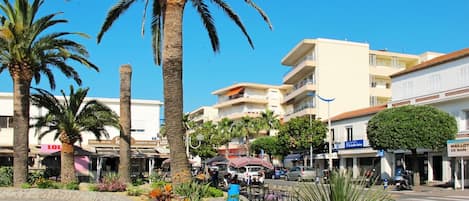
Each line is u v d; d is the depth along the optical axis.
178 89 17.72
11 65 23.88
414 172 35.78
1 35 23.47
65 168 28.00
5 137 47.75
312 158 56.06
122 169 29.48
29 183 24.27
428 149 37.97
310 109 64.25
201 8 21.00
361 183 8.30
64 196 21.83
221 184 28.47
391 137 35.03
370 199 8.03
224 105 97.44
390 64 70.81
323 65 65.88
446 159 36.69
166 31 17.88
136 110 54.22
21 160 24.09
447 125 34.31
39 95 27.92
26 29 23.92
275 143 65.69
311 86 65.19
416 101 41.22
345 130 52.41
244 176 38.22
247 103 92.56
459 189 32.41
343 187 8.09
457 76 37.28
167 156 41.75
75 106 28.77
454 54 40.22
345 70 66.75
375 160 47.12
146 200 16.27
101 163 39.97
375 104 68.06
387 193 8.27
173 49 17.73
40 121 28.48
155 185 20.77
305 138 54.66
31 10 24.03
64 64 26.25
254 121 75.75
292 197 9.22
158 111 55.12
